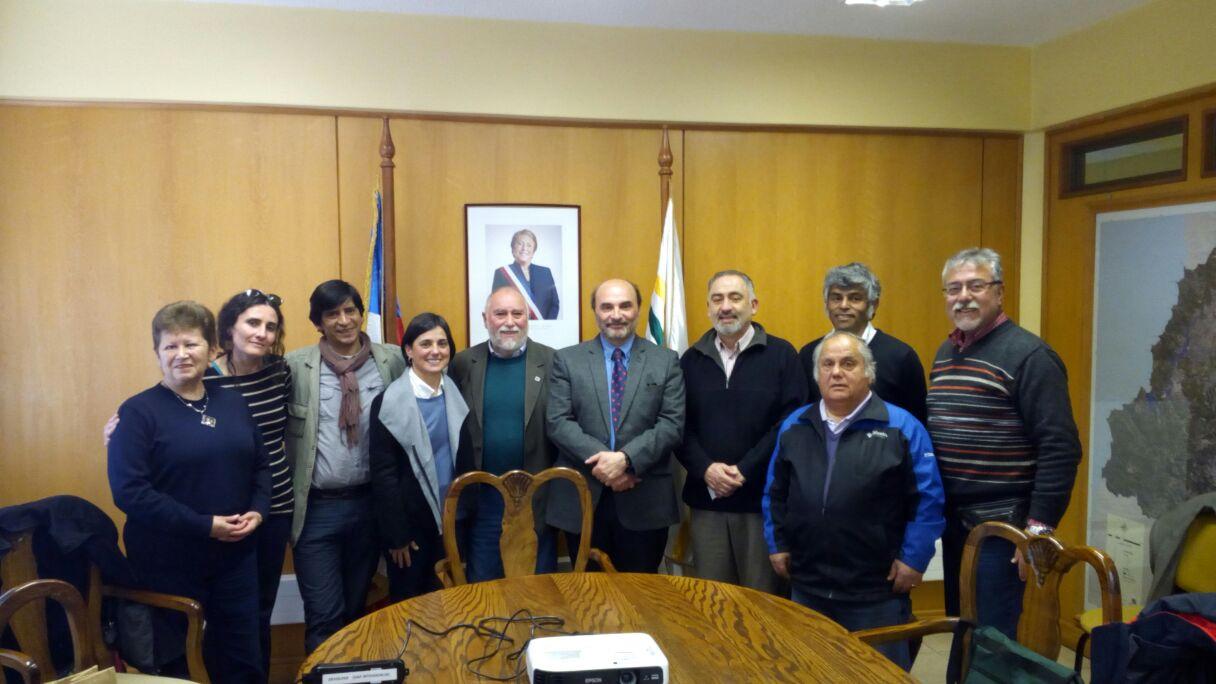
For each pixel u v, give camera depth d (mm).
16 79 2791
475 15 3105
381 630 1681
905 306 3574
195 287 2986
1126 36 3121
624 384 2600
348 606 2619
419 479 2436
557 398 2596
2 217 2822
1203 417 2852
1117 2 3021
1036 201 3639
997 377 2201
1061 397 2131
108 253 2908
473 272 3201
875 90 3473
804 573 2191
